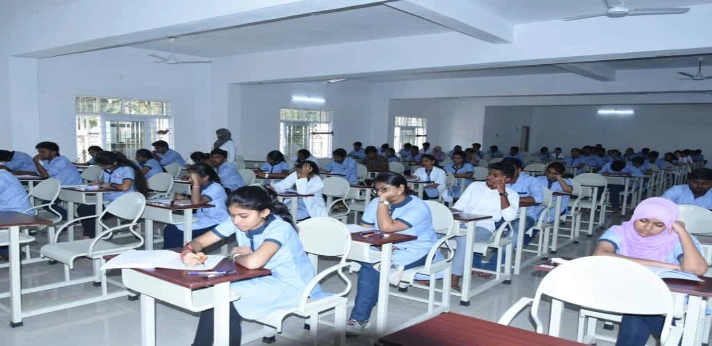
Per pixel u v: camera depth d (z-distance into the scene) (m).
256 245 2.06
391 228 2.77
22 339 2.65
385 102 11.79
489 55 5.76
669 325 1.66
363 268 2.85
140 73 8.09
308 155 6.73
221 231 2.19
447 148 14.64
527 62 5.65
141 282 1.92
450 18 4.45
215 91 8.95
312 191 4.82
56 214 4.25
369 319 3.02
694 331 2.01
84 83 7.44
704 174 3.72
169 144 8.70
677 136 14.67
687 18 4.56
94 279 3.44
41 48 5.93
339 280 3.94
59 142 7.25
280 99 9.87
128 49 7.89
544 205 4.63
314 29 6.14
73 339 2.68
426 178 6.46
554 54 5.28
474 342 1.20
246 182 6.08
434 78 10.70
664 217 2.15
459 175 7.11
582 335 2.66
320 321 2.87
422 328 1.28
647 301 1.68
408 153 11.39
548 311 3.48
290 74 7.82
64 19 5.55
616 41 4.91
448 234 3.24
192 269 1.81
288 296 2.13
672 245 2.23
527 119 16.84
